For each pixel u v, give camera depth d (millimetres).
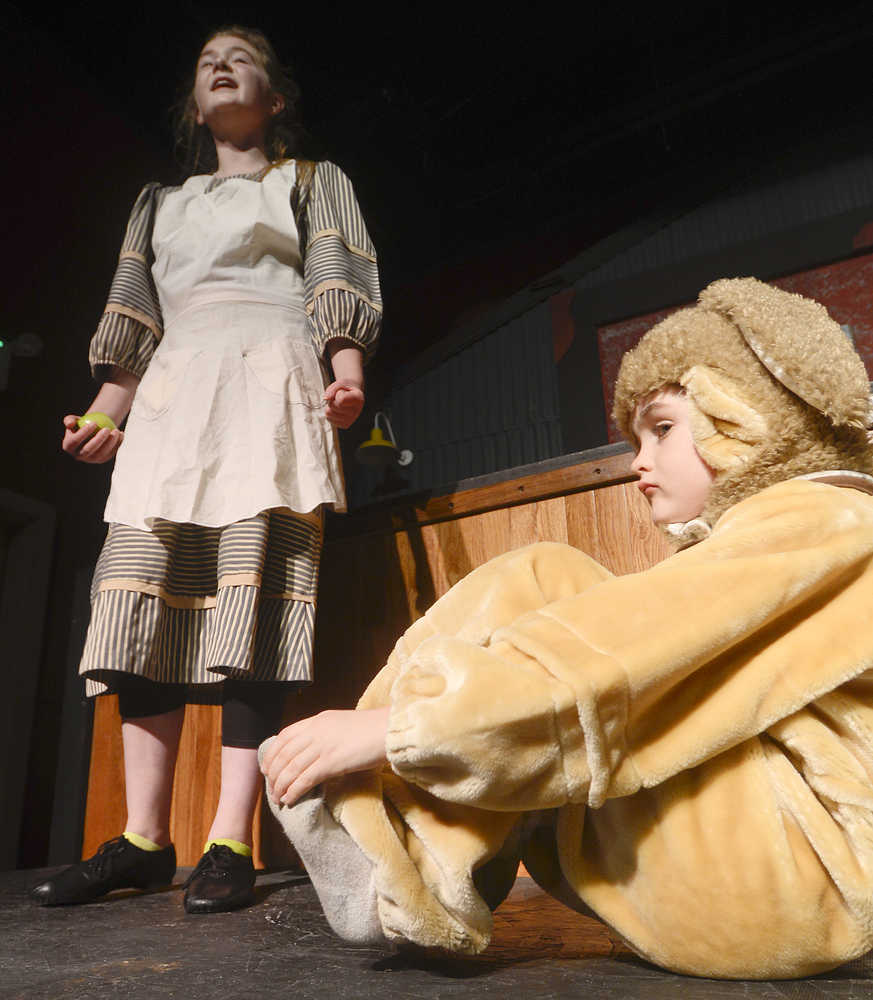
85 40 3645
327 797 619
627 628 585
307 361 1362
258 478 1233
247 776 1175
